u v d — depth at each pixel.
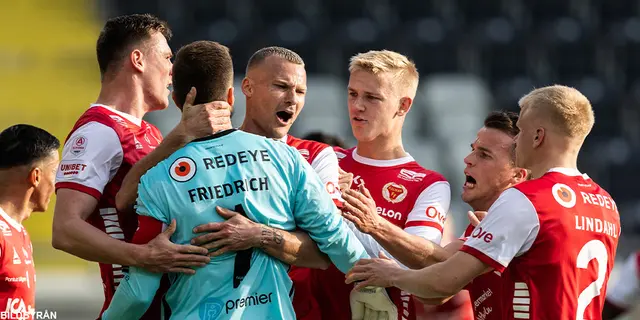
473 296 10.24
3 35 39.34
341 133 36.84
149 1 41.22
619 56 41.38
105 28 10.00
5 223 10.12
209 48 8.80
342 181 10.70
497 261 9.02
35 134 10.48
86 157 9.14
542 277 9.10
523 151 9.74
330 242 8.86
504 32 41.22
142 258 8.31
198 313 8.34
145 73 9.93
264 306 8.51
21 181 10.34
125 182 8.95
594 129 39.66
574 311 9.12
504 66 40.72
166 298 8.62
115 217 9.49
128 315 8.53
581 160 37.81
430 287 9.19
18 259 10.18
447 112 38.47
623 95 39.91
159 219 8.42
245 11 41.62
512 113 11.20
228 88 8.88
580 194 9.38
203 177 8.45
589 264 9.27
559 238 9.07
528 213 9.05
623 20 43.03
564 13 43.00
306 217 8.80
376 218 9.87
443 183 11.45
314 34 40.19
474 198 11.14
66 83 38.34
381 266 9.50
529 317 9.14
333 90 38.72
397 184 11.34
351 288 10.95
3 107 36.88
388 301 10.33
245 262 8.47
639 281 15.25
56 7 40.72
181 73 8.77
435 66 40.28
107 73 9.93
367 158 11.68
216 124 8.64
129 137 9.54
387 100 11.27
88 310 25.89
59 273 29.91
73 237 8.71
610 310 15.56
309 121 37.00
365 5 42.31
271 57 10.54
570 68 41.03
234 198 8.45
